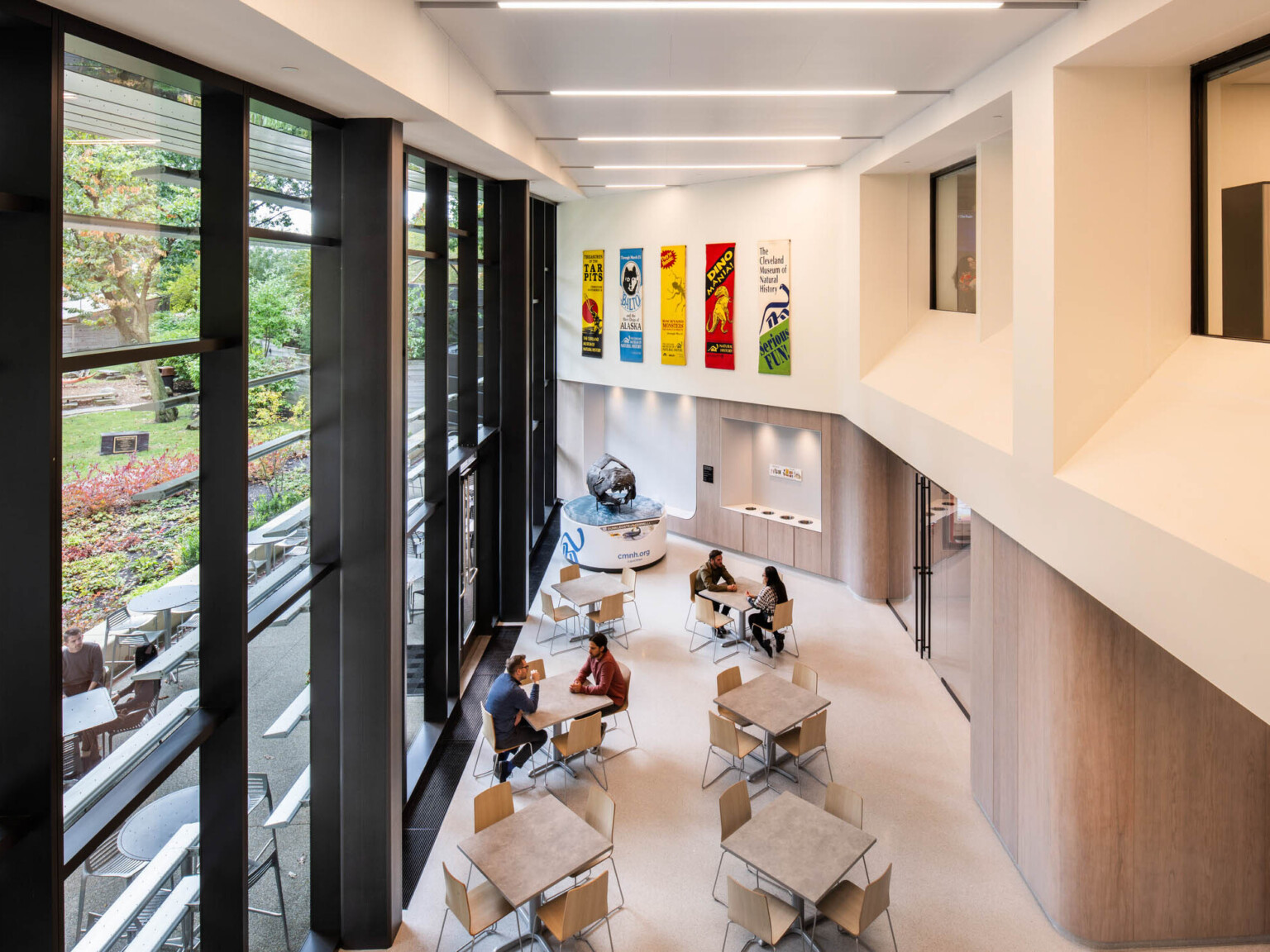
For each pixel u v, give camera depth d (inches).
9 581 127.3
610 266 710.5
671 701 416.8
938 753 365.7
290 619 250.5
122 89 159.8
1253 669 143.9
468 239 457.4
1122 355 232.1
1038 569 265.3
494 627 518.6
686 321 653.9
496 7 226.7
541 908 252.4
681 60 283.1
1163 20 192.7
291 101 210.7
